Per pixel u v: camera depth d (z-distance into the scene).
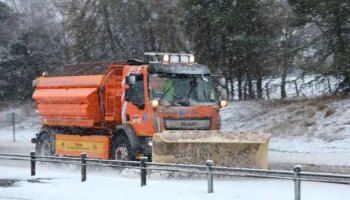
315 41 44.50
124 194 19.14
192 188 19.89
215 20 48.94
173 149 23.03
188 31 51.31
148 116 24.69
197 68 25.98
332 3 41.16
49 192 20.03
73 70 29.89
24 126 64.00
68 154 29.23
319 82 45.62
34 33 78.50
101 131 27.98
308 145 36.09
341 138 35.66
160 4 51.78
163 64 25.36
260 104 46.47
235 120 44.97
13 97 78.38
